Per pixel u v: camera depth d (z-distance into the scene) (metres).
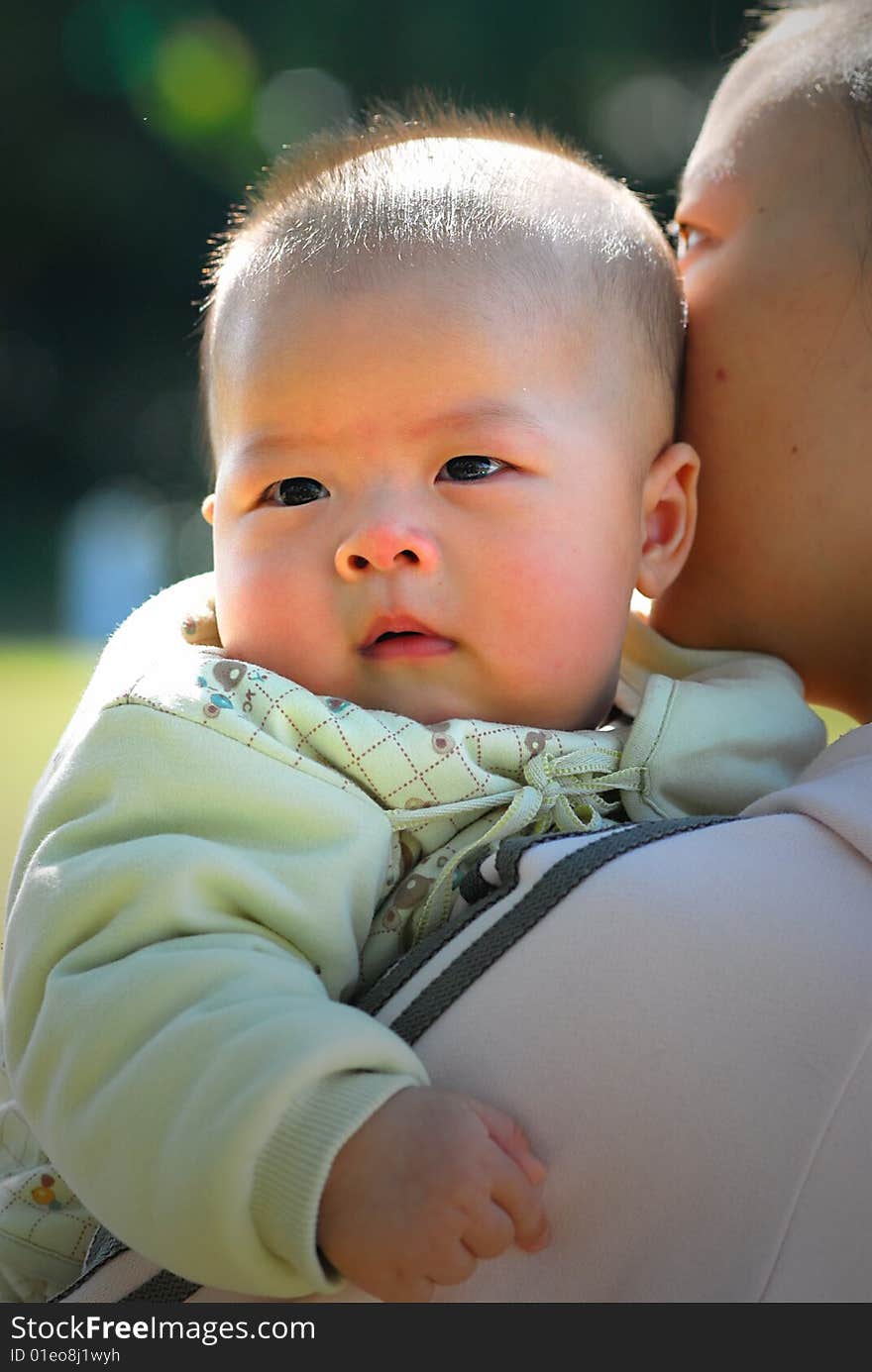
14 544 31.31
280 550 2.69
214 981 2.07
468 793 2.55
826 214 2.67
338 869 2.32
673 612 3.01
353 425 2.68
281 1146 1.88
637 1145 1.84
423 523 2.64
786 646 2.89
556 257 2.85
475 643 2.65
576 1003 1.92
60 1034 2.09
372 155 3.09
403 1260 1.83
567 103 36.06
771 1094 1.82
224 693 2.50
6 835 6.57
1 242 37.19
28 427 38.12
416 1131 1.86
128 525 26.39
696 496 2.91
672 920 1.92
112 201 36.53
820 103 2.73
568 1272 1.85
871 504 2.65
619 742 2.76
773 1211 1.78
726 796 2.77
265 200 3.12
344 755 2.51
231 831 2.33
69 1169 2.05
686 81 35.78
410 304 2.72
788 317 2.69
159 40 35.75
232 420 2.83
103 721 2.42
